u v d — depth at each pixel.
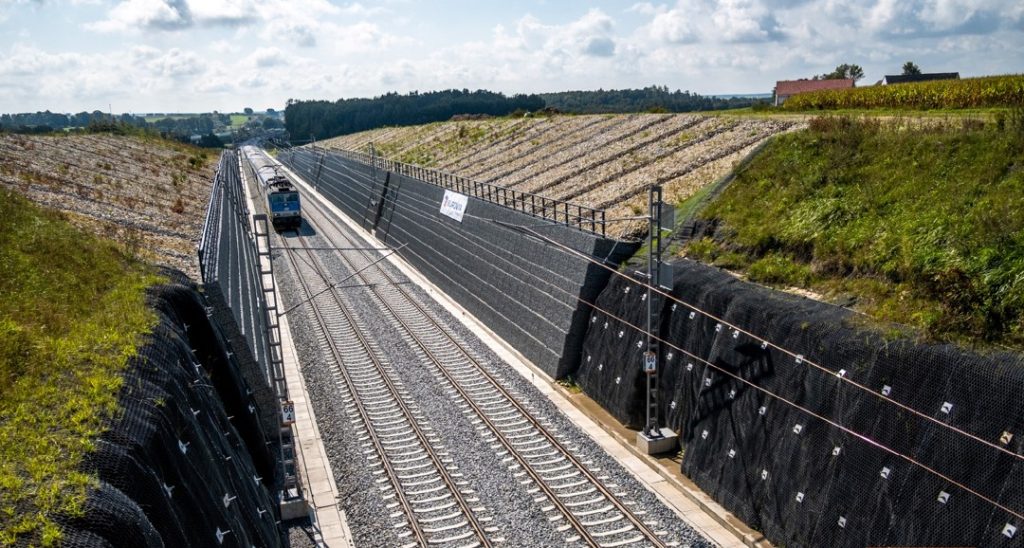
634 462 17.58
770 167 21.31
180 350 13.74
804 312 14.84
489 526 14.87
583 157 39.81
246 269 29.16
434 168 52.66
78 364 11.24
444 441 19.00
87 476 8.14
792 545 13.32
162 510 8.93
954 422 11.06
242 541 11.21
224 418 14.62
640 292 19.81
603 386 20.86
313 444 19.09
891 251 15.12
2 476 8.09
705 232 21.17
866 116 24.41
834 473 12.76
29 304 13.50
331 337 28.52
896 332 12.79
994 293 12.27
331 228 57.09
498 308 29.31
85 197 33.12
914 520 11.21
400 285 37.88
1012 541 9.84
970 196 15.18
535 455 18.05
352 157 74.69
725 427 15.71
